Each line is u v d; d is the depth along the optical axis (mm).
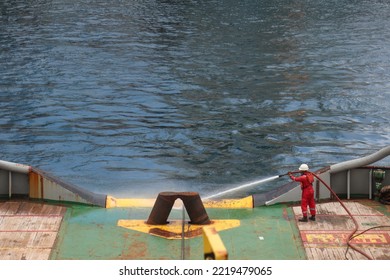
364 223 21766
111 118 42469
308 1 92688
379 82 52688
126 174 33406
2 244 20203
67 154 36156
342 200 23562
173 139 38562
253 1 91875
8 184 23547
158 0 91438
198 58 60406
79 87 50000
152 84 51125
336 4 90625
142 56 60688
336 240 20719
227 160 35188
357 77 54250
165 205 21672
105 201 23344
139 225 21766
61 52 61438
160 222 21844
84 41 66312
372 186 23656
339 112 44312
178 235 21016
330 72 55812
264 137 38875
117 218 22328
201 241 20625
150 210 23000
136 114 43375
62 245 20391
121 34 70000
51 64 56938
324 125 41438
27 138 38594
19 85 50281
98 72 54656
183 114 43406
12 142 37906
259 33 72062
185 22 77312
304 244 20500
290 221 22094
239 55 61844
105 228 21562
